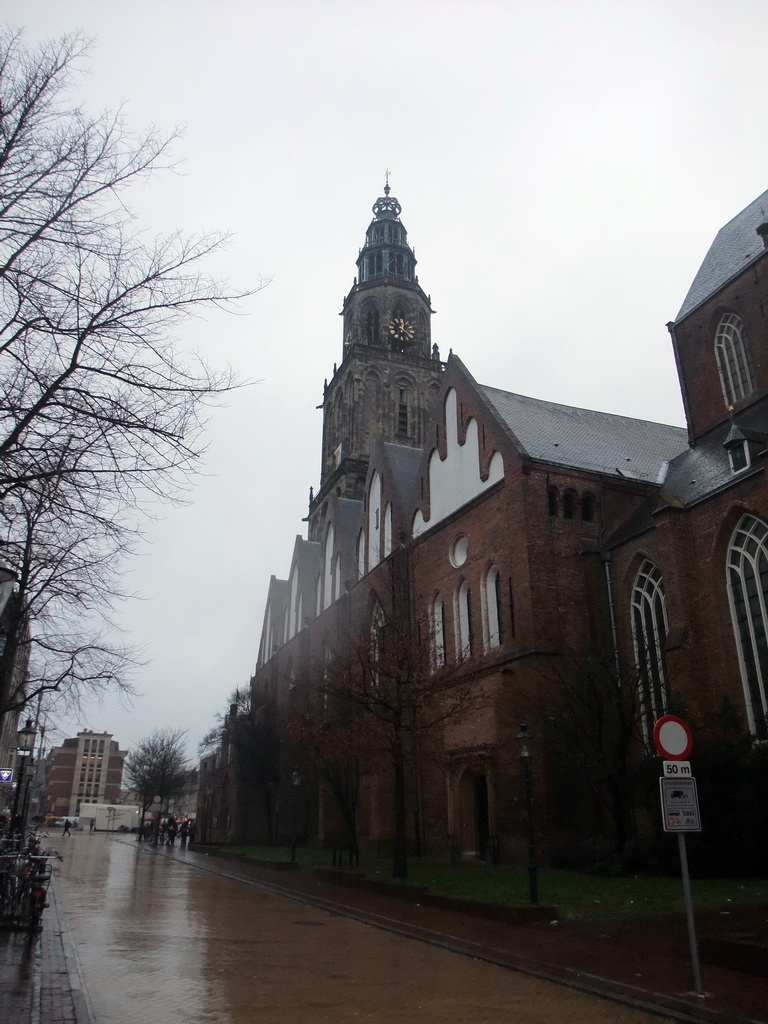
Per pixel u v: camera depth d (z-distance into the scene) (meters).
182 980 12.16
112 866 39.16
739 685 27.33
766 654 26.62
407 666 29.59
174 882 29.97
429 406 84.81
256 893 26.27
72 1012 9.84
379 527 49.03
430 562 40.88
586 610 32.50
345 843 44.38
